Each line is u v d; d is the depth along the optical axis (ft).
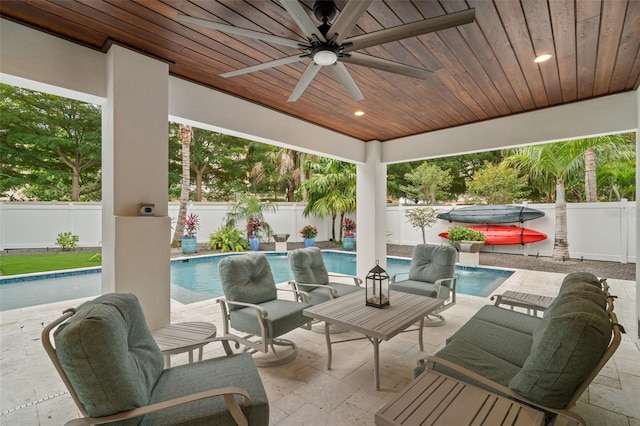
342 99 13.12
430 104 13.60
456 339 7.36
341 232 40.11
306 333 11.76
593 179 27.30
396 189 45.21
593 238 26.53
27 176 34.65
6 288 19.44
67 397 7.55
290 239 39.96
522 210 30.19
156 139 9.63
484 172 34.30
